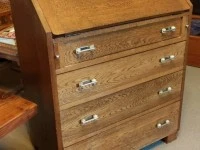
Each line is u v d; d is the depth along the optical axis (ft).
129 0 3.19
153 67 3.62
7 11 4.62
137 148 3.97
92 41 2.95
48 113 3.14
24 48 3.19
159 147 4.29
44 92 3.09
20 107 2.28
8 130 2.10
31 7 2.75
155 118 3.99
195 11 7.18
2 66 6.33
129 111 3.63
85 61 2.98
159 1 3.40
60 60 2.81
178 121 4.33
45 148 3.61
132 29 3.20
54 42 2.70
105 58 3.11
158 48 3.56
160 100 3.92
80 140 3.31
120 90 3.41
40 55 2.89
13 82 5.66
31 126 3.86
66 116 3.09
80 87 3.05
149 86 3.70
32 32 2.89
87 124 3.28
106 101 3.35
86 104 3.18
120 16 3.04
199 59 6.97
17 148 4.15
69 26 2.74
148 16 3.22
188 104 5.46
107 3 3.05
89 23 2.84
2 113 2.19
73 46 2.84
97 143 3.49
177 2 3.52
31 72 3.25
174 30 3.59
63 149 3.21
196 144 4.33
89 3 2.95
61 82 2.90
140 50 3.38
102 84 3.22
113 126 3.55
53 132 3.17
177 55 3.81
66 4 2.83
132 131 3.79
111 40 3.08
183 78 4.06
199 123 4.86
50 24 2.67
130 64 3.37
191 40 6.91
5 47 3.56
